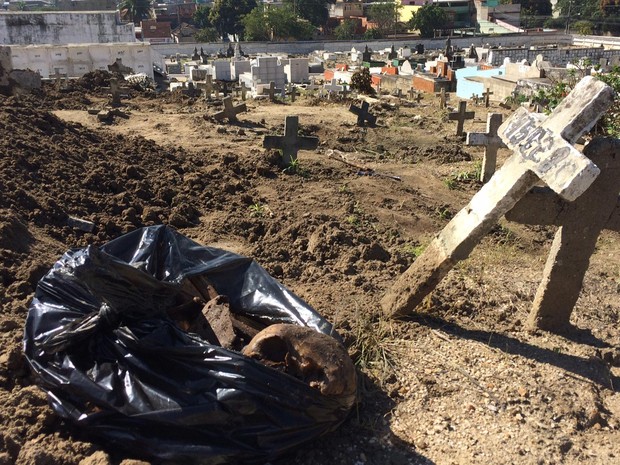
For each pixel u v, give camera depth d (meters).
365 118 15.15
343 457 3.81
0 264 5.04
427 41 68.94
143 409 3.35
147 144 9.52
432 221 8.41
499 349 5.08
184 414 3.31
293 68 35.69
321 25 96.19
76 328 3.69
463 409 4.34
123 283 3.71
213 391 3.38
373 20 91.12
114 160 8.49
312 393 3.52
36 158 7.34
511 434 4.11
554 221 5.03
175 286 4.11
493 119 10.20
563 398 4.50
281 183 9.12
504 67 29.86
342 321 5.25
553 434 4.14
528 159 4.32
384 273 6.32
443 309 5.69
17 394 3.65
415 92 26.56
